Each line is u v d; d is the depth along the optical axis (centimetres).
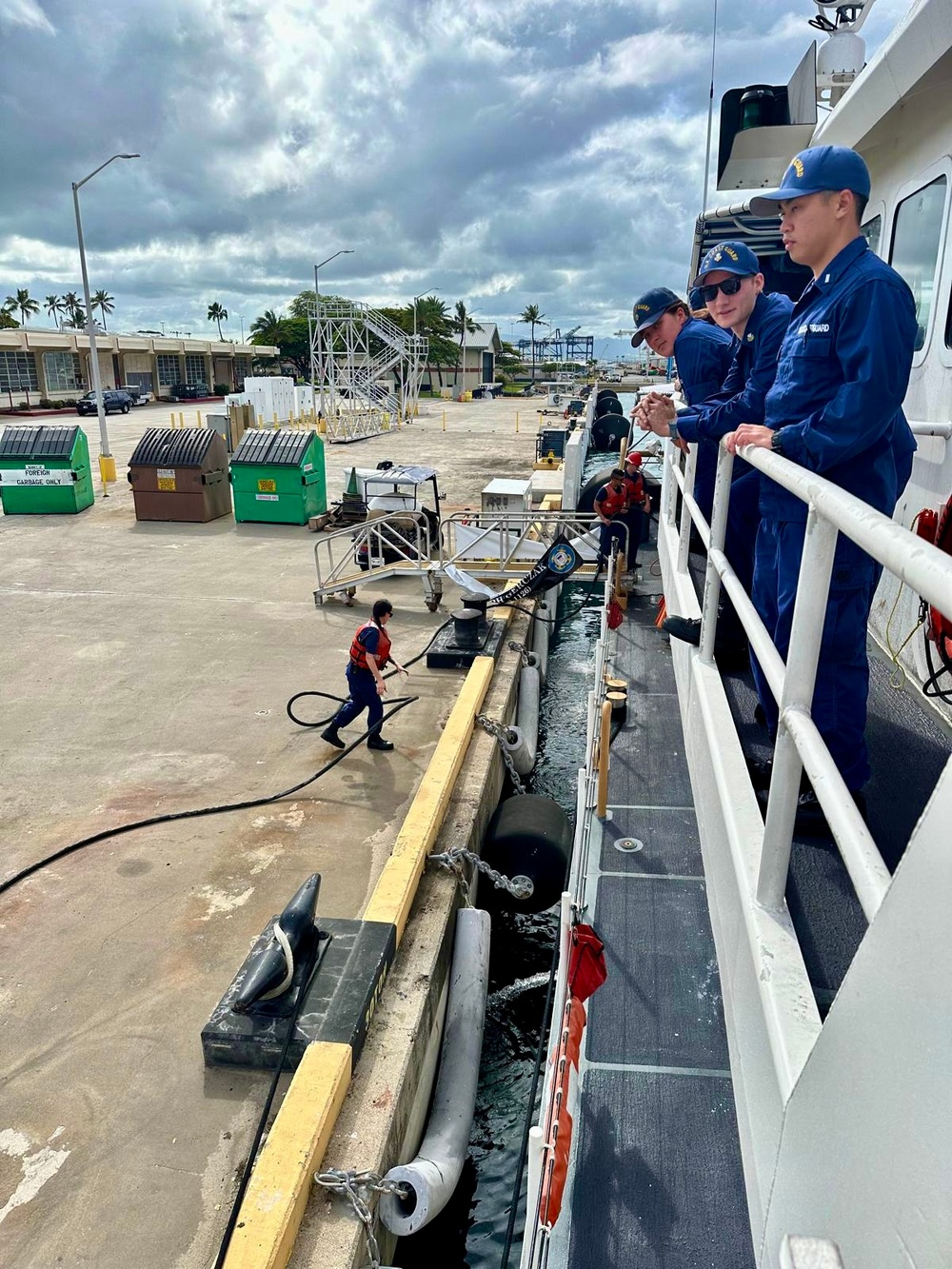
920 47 324
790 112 546
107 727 848
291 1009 440
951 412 377
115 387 5506
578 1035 262
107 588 1327
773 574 263
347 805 704
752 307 354
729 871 217
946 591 86
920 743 317
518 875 666
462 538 1308
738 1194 240
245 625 1152
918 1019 80
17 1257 351
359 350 5044
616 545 805
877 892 110
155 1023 472
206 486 1805
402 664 1022
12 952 530
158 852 635
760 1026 167
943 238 380
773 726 289
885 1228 85
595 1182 244
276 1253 322
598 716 439
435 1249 439
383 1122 391
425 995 474
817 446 201
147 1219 365
